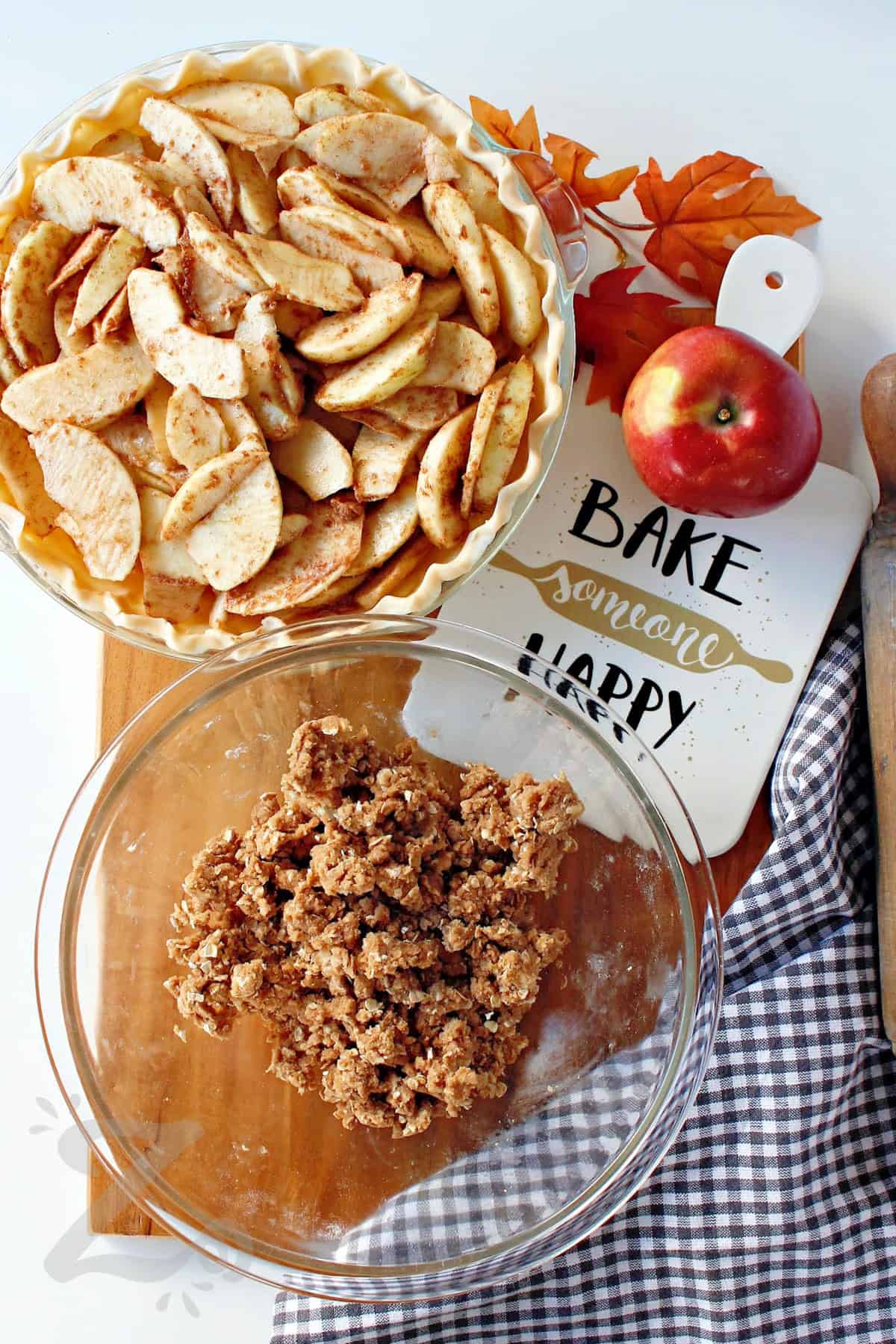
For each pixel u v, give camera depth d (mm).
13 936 805
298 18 805
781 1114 740
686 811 719
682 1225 746
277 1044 701
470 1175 728
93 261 683
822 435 802
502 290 698
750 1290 743
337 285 684
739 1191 742
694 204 772
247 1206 725
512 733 735
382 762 708
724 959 758
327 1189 728
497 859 704
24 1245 793
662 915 732
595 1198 706
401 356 681
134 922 729
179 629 708
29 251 683
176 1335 790
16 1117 801
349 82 711
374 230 685
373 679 731
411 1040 688
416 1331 745
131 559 691
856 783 770
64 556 711
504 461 698
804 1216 742
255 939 690
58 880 729
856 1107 762
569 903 732
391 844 681
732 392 706
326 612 716
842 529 770
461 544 710
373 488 694
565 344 730
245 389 677
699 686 765
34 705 804
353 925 679
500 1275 700
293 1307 740
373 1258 718
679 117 807
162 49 805
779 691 764
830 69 810
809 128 807
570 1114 729
